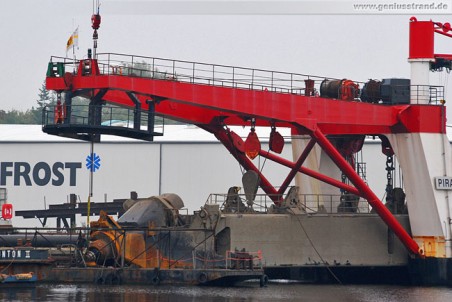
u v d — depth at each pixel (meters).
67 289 196.00
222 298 188.75
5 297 184.62
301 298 195.50
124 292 193.00
